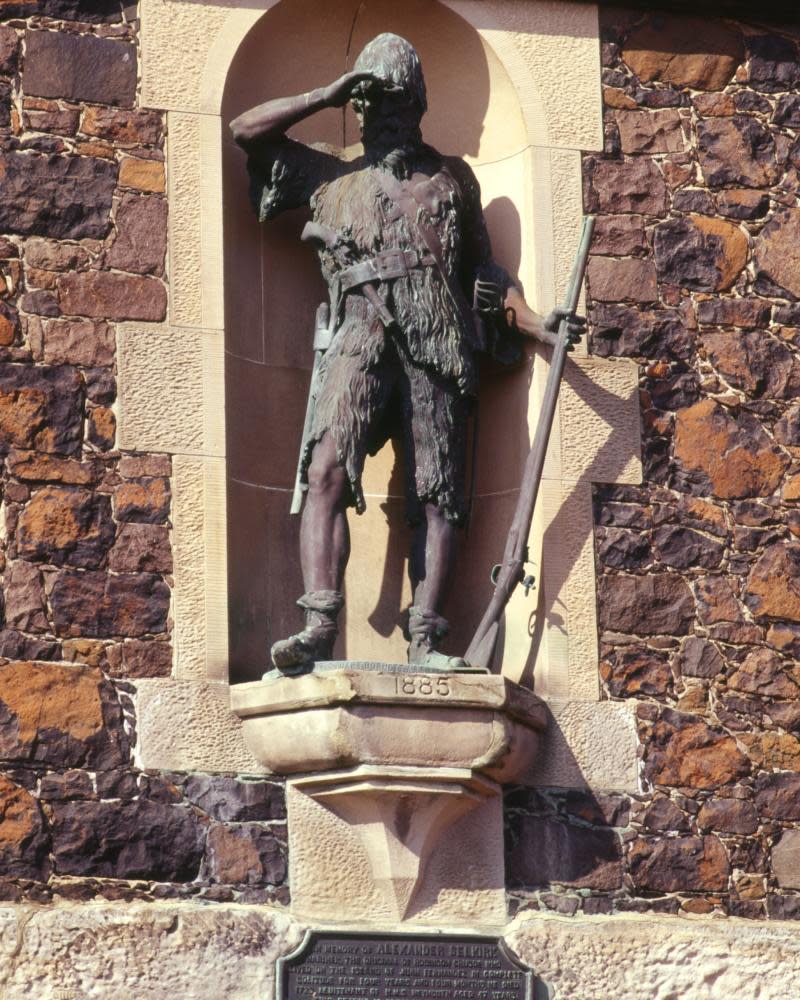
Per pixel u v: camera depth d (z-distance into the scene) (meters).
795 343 23.20
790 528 22.67
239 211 22.81
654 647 22.09
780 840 21.77
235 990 20.22
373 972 20.50
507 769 21.12
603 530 22.31
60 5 22.45
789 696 22.20
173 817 20.64
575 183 23.16
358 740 20.52
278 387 22.78
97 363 21.64
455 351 22.17
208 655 21.11
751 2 23.92
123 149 22.22
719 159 23.56
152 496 21.41
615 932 21.03
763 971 21.17
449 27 23.61
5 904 20.08
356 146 23.55
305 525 21.56
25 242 21.81
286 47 23.48
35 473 21.25
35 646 20.83
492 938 20.80
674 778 21.75
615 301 22.97
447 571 21.88
